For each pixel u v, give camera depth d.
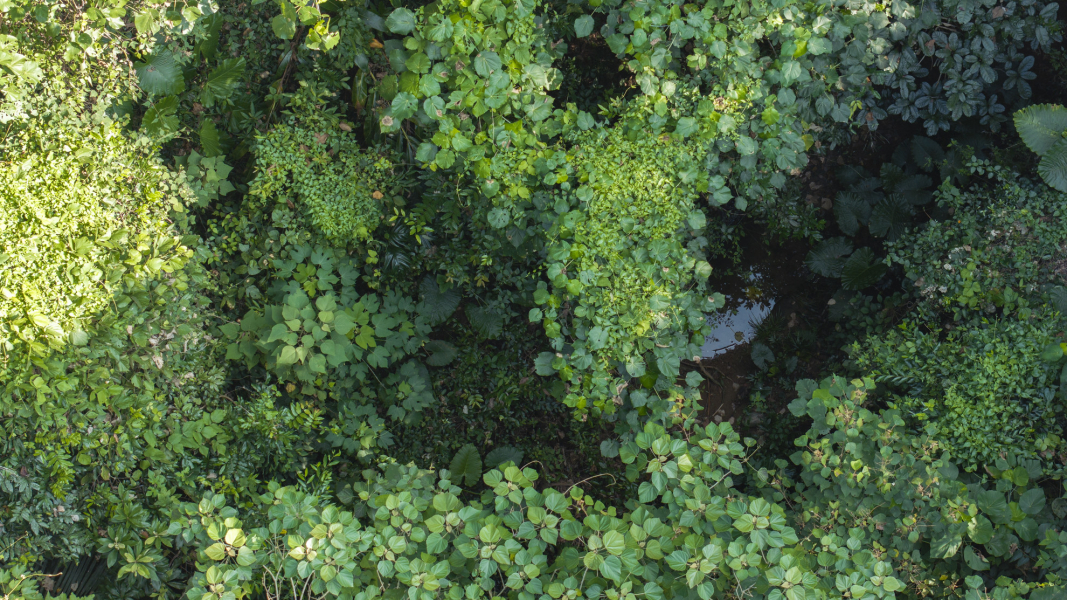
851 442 3.35
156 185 3.79
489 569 2.53
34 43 3.36
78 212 3.33
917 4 4.03
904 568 3.33
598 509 2.98
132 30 3.85
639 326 3.27
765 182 4.38
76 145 3.39
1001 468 3.45
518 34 3.14
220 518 2.72
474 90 3.15
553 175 3.30
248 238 4.38
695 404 3.47
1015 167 4.55
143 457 3.72
